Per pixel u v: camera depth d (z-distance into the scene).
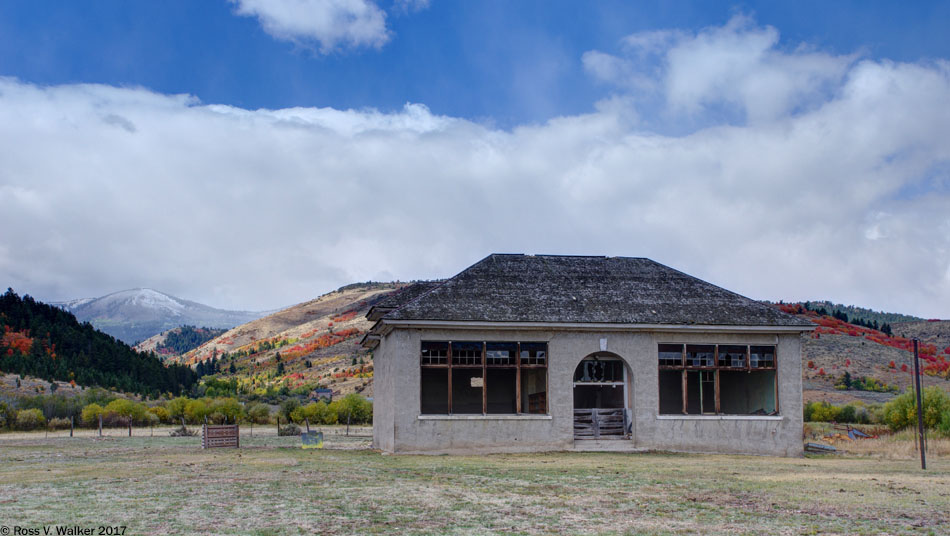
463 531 15.44
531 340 35.16
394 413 33.75
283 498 19.19
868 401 103.81
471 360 34.78
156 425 82.06
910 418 54.72
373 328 39.44
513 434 34.53
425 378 42.91
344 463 28.67
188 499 18.92
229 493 19.97
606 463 29.59
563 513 17.53
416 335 34.28
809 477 24.83
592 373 38.28
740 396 41.78
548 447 34.72
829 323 163.62
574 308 35.97
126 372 126.12
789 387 36.97
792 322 36.97
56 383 105.81
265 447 40.88
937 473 27.16
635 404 35.69
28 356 113.50
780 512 17.95
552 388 35.09
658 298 37.66
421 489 21.08
